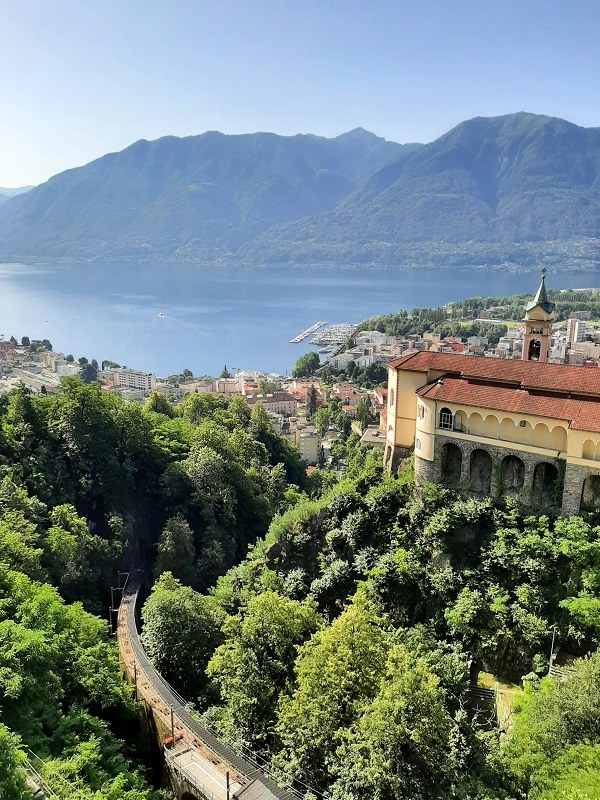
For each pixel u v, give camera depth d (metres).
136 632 81.25
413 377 81.94
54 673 51.22
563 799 35.91
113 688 56.53
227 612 80.50
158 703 58.28
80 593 94.81
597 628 57.81
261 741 53.81
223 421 174.38
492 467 71.69
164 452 135.62
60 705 50.50
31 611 57.19
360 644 50.22
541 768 40.34
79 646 59.41
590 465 64.50
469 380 76.50
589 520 64.56
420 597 69.06
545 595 62.41
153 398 177.50
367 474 84.12
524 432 69.62
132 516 121.56
